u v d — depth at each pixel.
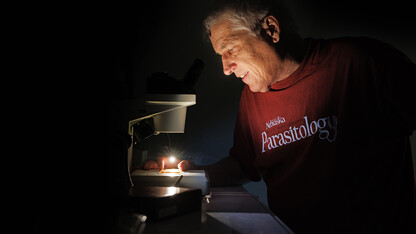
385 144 0.60
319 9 1.00
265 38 0.62
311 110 0.65
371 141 0.61
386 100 0.58
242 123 0.81
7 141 0.47
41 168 0.47
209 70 0.98
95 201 0.42
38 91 0.51
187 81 0.58
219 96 0.99
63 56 0.56
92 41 0.65
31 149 0.47
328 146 0.63
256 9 0.60
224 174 0.77
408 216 0.61
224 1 0.61
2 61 0.48
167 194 0.42
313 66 0.64
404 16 1.00
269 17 0.61
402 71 0.56
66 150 0.48
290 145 0.69
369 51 0.59
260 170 0.79
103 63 0.66
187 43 0.96
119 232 0.33
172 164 0.70
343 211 0.62
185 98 0.56
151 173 0.62
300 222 0.69
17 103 0.49
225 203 0.57
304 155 0.66
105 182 0.48
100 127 0.50
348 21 1.00
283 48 0.65
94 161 0.48
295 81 0.66
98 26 0.68
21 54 0.50
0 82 0.48
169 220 0.42
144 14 0.94
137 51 0.94
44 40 0.53
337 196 0.62
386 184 0.60
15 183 0.45
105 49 0.70
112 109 0.52
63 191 0.46
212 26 0.62
